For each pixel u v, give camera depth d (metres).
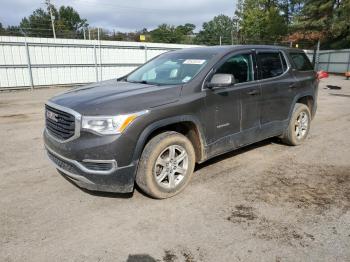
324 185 4.11
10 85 18.28
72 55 20.52
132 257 2.70
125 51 22.84
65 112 3.39
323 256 2.70
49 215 3.36
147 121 3.38
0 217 3.32
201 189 3.98
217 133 4.16
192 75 4.05
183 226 3.15
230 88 4.26
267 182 4.20
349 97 13.20
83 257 2.69
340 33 41.56
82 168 3.28
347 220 3.26
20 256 2.71
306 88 5.74
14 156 5.35
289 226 3.15
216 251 2.77
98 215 3.36
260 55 4.89
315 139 6.30
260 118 4.81
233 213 3.40
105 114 3.23
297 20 46.34
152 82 4.31
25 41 18.39
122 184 3.38
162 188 3.65
